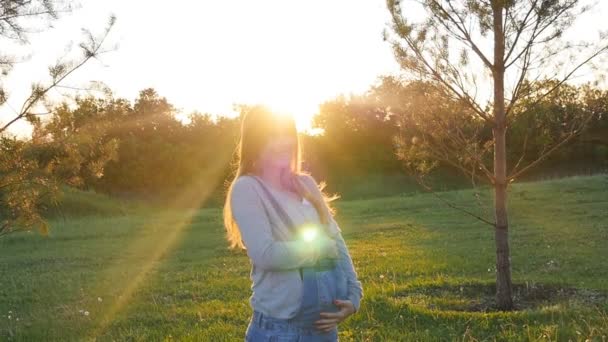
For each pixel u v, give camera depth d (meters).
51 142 6.31
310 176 3.38
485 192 27.38
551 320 6.64
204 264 13.23
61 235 20.11
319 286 3.01
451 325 6.67
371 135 49.22
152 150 42.81
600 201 22.23
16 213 6.39
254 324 3.09
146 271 12.66
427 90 7.79
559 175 37.53
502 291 7.62
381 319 7.05
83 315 8.47
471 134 8.17
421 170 8.01
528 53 7.44
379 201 27.94
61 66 6.17
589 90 7.58
